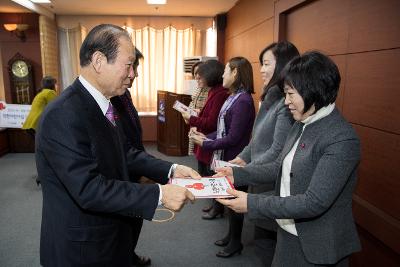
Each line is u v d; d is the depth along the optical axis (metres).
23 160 4.82
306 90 0.94
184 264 2.18
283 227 1.15
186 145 5.04
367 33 1.69
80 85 0.99
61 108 0.91
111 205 0.91
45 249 1.04
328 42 2.14
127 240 1.11
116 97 1.67
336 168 0.91
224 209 3.05
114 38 0.94
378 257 1.62
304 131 1.04
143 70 5.93
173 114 4.94
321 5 2.25
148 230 2.67
